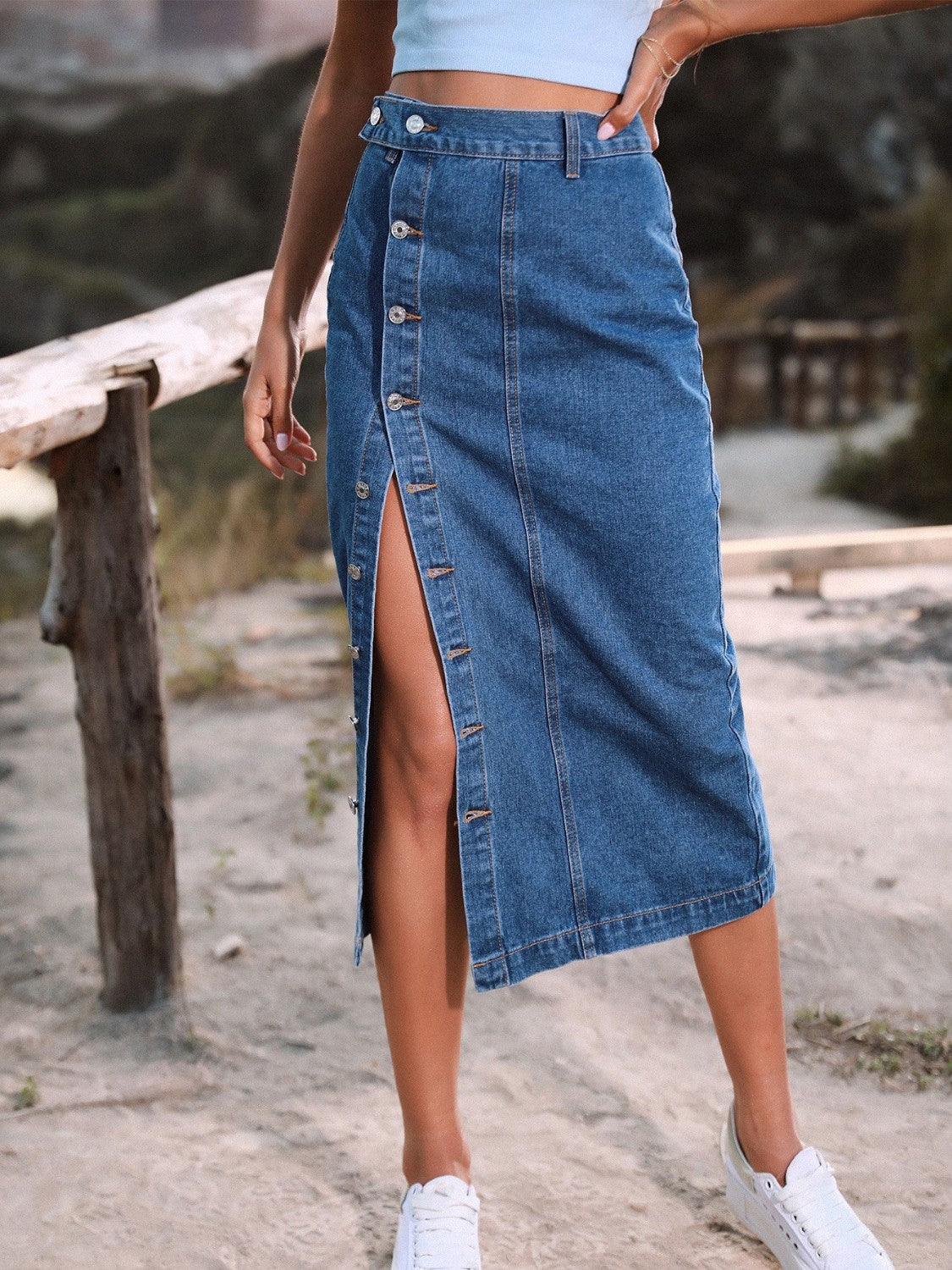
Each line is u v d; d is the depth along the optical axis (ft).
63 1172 6.70
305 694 14.01
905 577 16.66
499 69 5.11
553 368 5.18
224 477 30.45
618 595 5.35
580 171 5.08
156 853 8.04
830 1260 5.57
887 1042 7.46
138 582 7.70
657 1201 6.32
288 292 6.09
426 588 5.31
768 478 30.60
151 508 7.73
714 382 37.88
